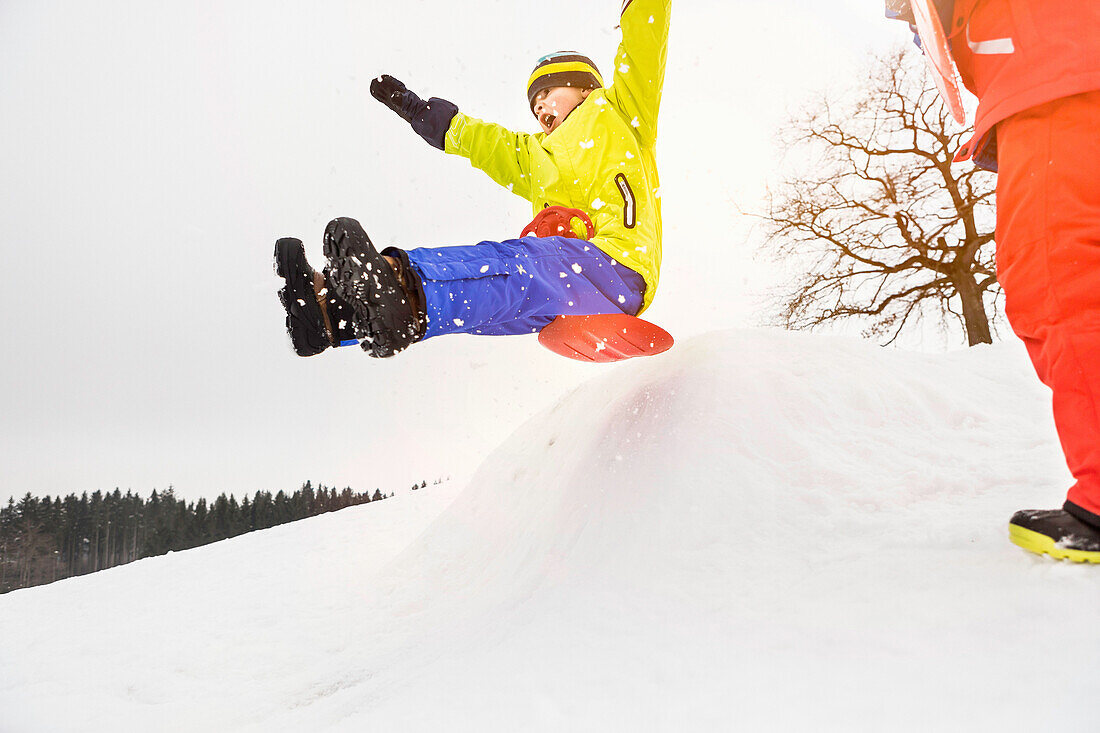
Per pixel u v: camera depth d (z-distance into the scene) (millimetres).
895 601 1388
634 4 2561
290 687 2613
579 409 3477
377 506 8031
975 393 2809
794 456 2264
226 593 5090
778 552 1812
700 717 1179
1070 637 1119
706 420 2455
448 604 2938
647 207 2607
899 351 3195
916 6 1529
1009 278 1409
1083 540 1295
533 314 2229
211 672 3225
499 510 3562
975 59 1493
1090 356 1284
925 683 1112
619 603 1753
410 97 3066
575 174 2684
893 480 2084
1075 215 1298
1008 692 1037
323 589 4680
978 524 1644
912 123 12750
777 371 2688
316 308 1929
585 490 2547
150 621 4543
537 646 1637
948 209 12758
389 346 1811
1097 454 1283
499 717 1340
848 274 13305
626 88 2691
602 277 2326
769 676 1257
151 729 2539
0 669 3717
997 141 1470
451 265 1953
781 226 13281
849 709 1098
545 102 2994
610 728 1207
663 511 2107
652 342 2561
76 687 3240
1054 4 1337
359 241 1684
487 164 3031
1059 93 1293
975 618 1249
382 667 2393
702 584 1740
